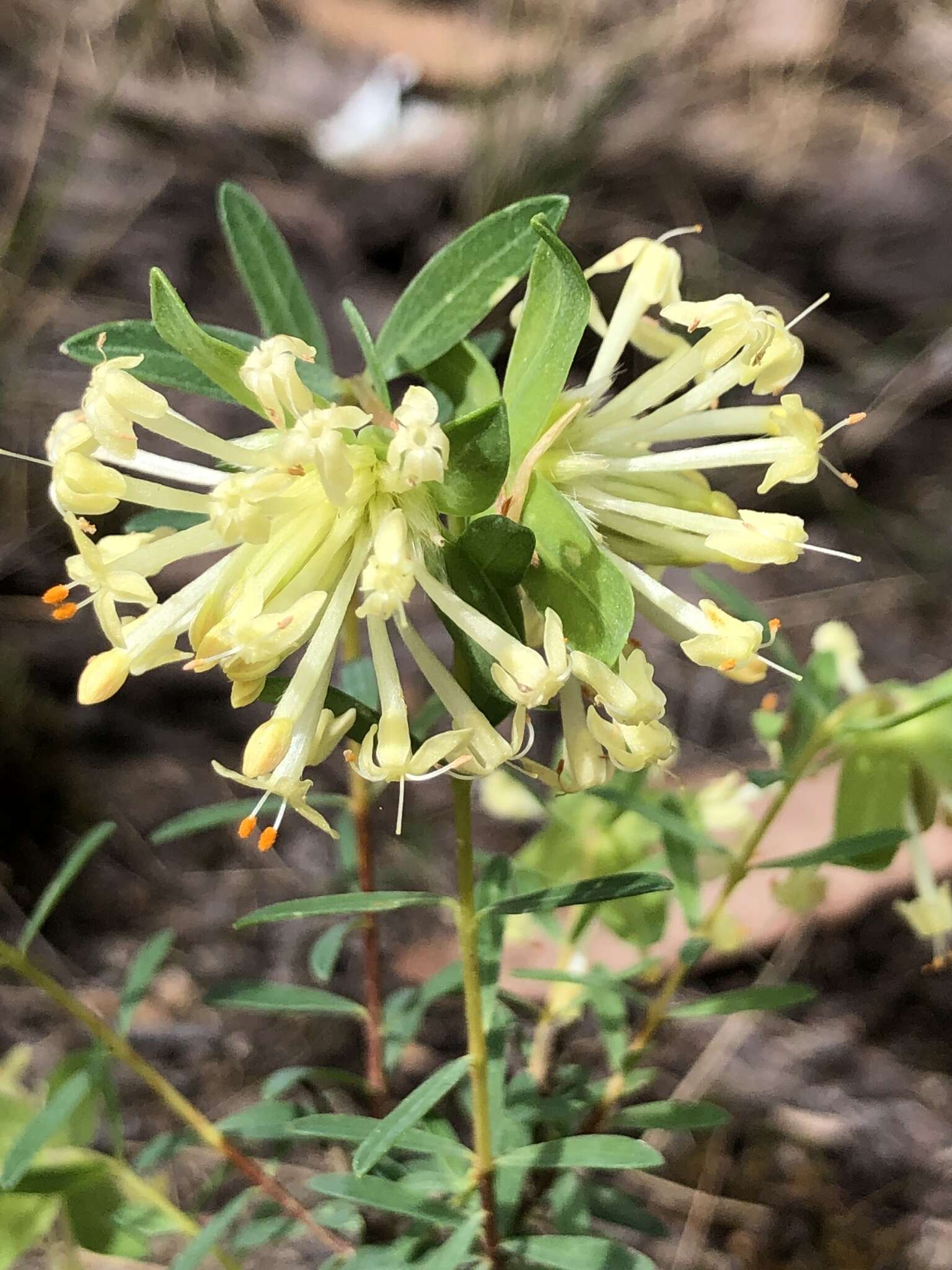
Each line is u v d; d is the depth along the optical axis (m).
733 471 0.27
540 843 0.13
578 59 0.33
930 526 0.27
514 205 0.09
